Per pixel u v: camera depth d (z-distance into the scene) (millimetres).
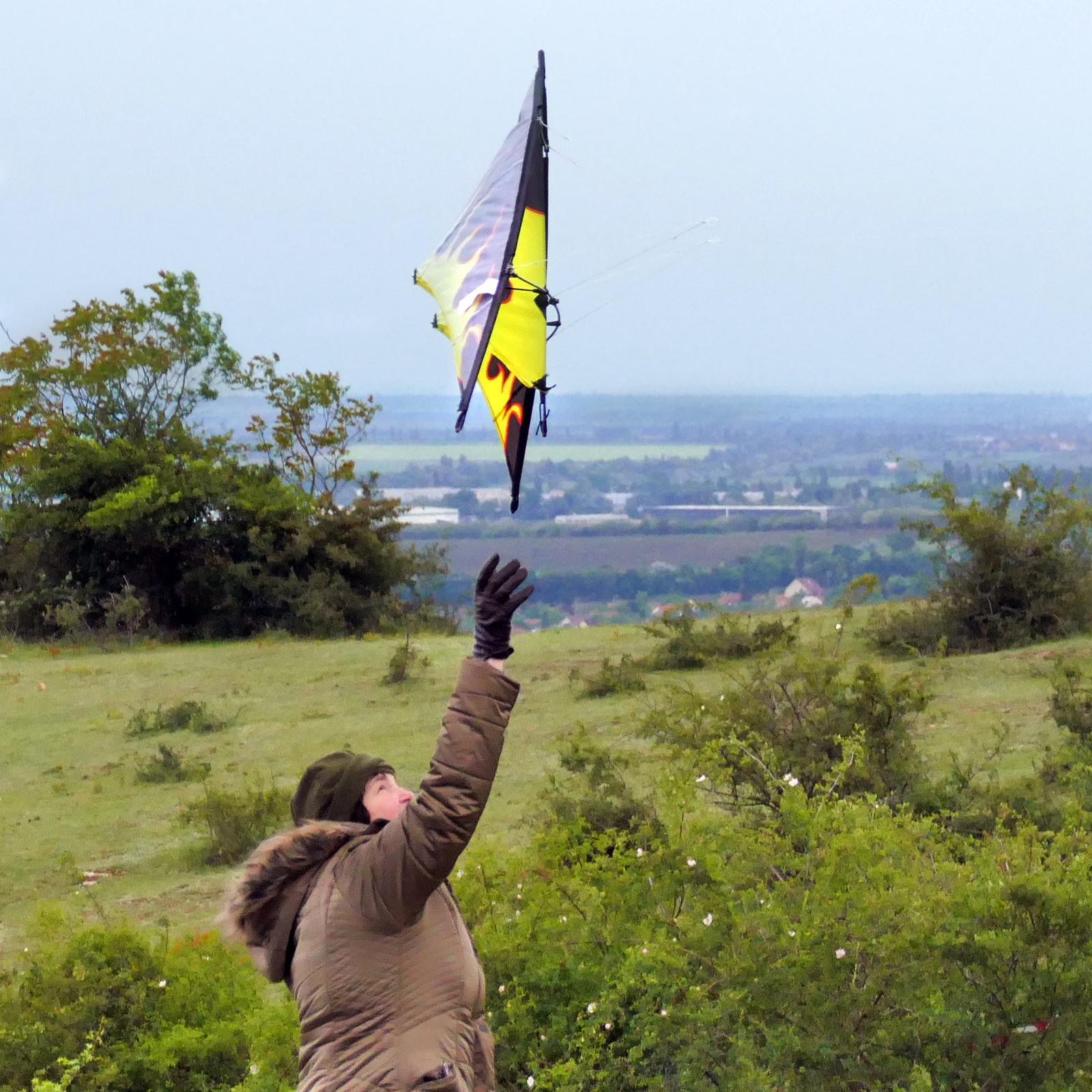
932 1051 7672
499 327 6383
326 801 5980
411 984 5316
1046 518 31234
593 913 10133
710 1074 8258
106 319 60062
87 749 30844
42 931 13516
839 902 8625
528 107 6664
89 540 57250
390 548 57000
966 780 15547
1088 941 7891
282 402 60906
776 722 15797
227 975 12023
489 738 5355
